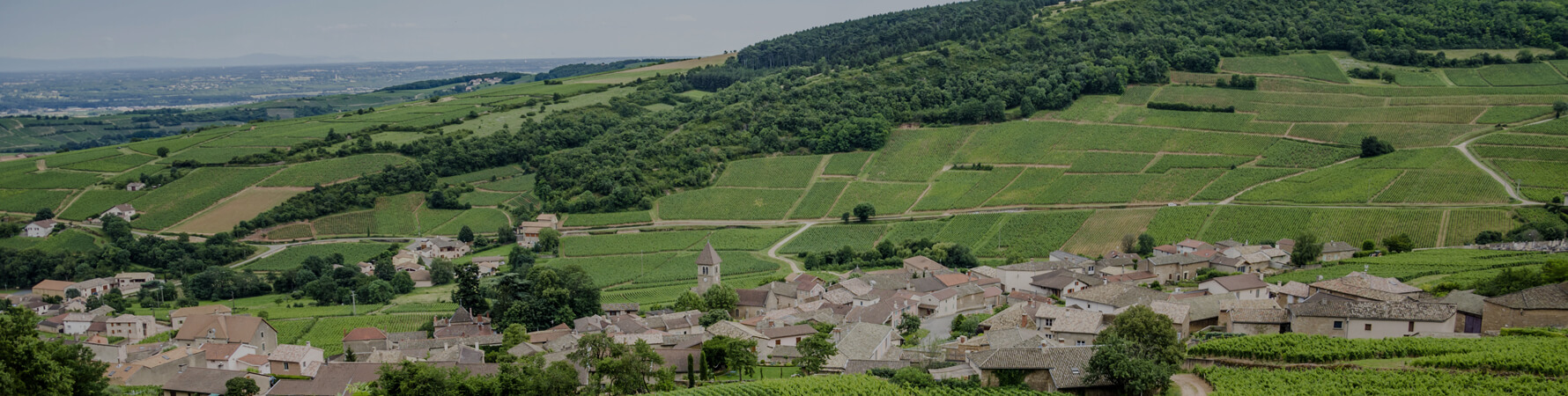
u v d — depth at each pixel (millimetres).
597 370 99750
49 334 170000
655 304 172500
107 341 155000
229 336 138625
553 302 157750
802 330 128250
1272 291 140875
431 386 96375
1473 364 82875
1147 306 105375
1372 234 194125
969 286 164750
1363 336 99812
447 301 188000
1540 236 178000
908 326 139625
